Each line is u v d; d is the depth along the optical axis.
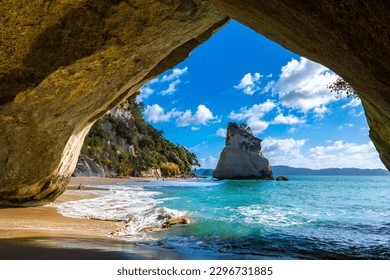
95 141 61.91
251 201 17.56
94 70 8.51
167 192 25.19
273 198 20.34
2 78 7.50
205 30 9.95
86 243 5.98
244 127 67.50
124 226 8.66
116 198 18.12
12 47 7.06
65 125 10.10
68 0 6.69
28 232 6.97
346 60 4.09
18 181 9.96
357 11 3.25
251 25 5.53
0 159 9.13
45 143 9.80
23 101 8.08
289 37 4.79
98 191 23.67
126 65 9.13
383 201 18.50
